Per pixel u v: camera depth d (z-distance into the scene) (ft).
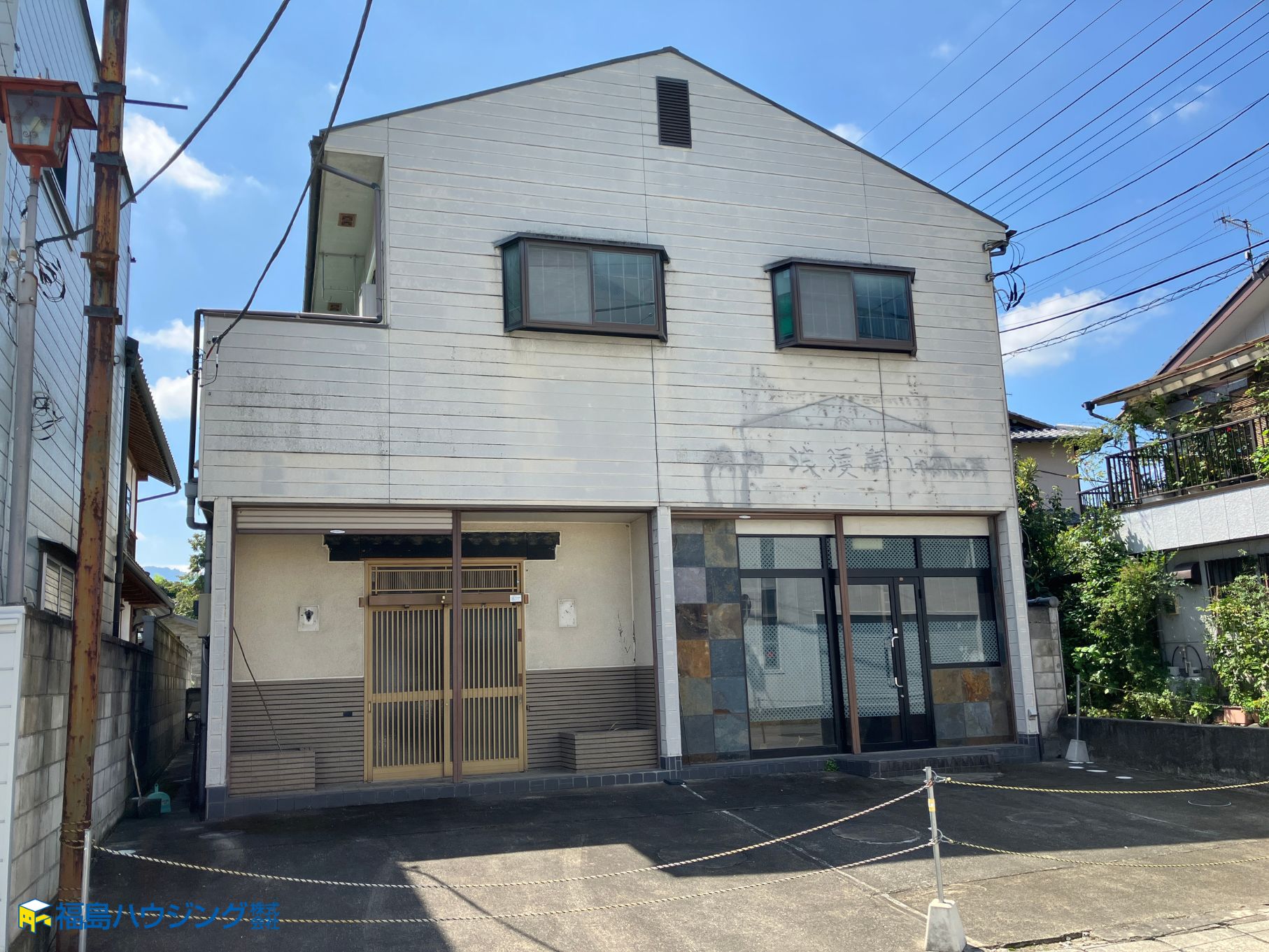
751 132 41.34
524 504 35.60
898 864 25.41
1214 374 44.78
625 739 36.70
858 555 41.50
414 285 35.50
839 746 39.68
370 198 39.37
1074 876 24.63
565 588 39.06
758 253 40.52
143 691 41.50
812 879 24.18
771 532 40.27
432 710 36.35
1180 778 36.78
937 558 42.57
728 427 38.81
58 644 20.77
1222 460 42.39
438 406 35.12
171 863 23.94
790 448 39.55
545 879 24.18
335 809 31.86
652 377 38.06
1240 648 38.19
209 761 31.07
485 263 36.58
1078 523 48.78
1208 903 22.84
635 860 25.67
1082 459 50.06
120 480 42.86
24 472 23.36
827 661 40.22
